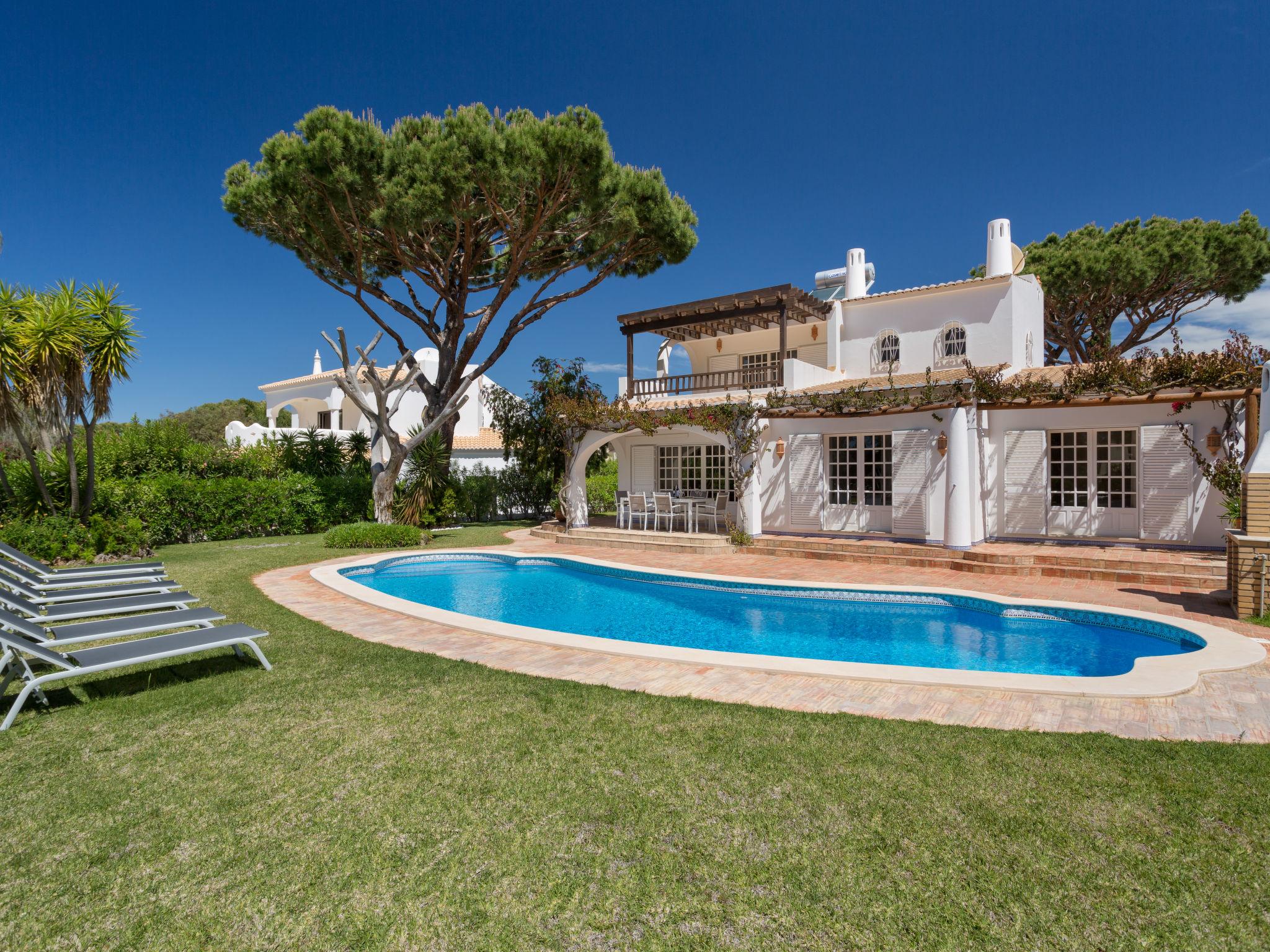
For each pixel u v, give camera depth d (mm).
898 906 2738
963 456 13359
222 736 4672
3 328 13633
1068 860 3053
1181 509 12461
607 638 7953
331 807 3625
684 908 2746
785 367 18219
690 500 18109
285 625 8227
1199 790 3725
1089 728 4754
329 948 2533
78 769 4145
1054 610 9281
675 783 3869
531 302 19172
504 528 22312
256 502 19078
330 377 33625
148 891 2900
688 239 18156
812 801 3629
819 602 11102
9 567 9250
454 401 18594
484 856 3139
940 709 5215
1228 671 6059
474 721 4895
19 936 2611
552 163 14516
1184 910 2699
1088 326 25328
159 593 8109
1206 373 11461
